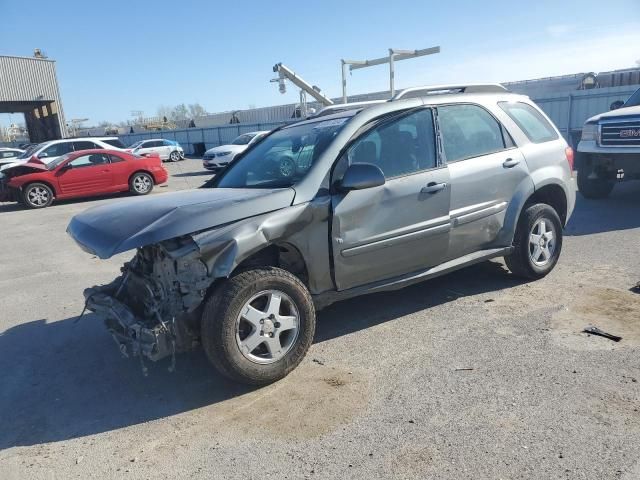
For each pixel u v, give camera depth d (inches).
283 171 163.9
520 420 116.5
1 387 154.9
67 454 118.9
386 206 158.1
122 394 144.8
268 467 107.9
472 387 132.0
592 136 352.5
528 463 102.2
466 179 175.9
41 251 346.3
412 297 198.8
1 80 1401.3
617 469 98.8
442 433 114.0
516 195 191.2
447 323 172.9
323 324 179.6
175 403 137.3
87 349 178.1
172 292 133.3
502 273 218.2
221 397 138.2
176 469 110.0
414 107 172.9
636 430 110.1
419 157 168.9
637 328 158.6
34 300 237.8
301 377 144.3
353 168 146.6
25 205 591.5
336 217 149.3
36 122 1658.5
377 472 103.1
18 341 189.8
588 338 154.3
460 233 177.2
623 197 381.1
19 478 111.1
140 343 130.2
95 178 613.0
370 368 146.5
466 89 196.1
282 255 153.2
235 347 133.4
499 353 149.2
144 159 652.1
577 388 127.7
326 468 105.8
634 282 198.5
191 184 756.0
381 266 161.5
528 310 178.4
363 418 122.3
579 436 109.3
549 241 205.9
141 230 129.6
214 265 129.5
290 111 1604.3
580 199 383.6
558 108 851.4
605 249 246.8
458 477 99.7
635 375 132.0
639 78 906.7
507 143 193.0
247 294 133.5
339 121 169.6
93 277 271.9
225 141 1561.3
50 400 144.9
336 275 153.0
